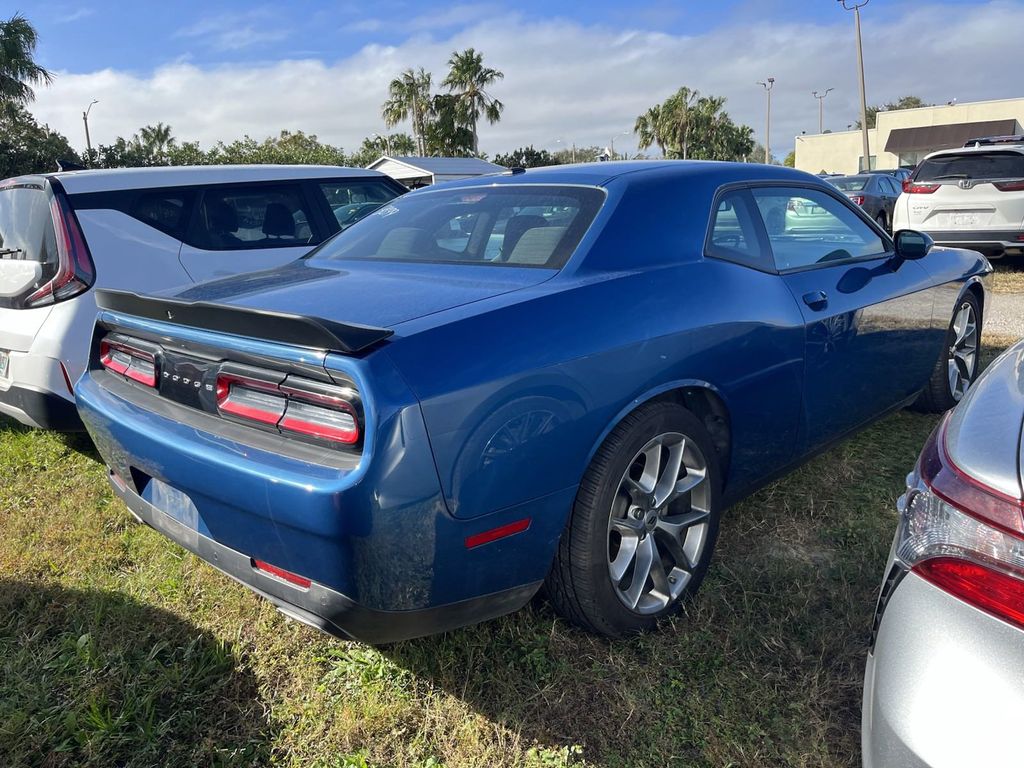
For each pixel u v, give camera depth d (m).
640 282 2.41
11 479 3.93
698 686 2.23
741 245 2.86
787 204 3.17
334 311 2.11
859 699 2.16
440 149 45.97
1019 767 1.20
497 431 1.93
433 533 1.84
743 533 3.09
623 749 2.02
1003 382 1.67
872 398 3.46
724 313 2.57
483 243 2.68
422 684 2.28
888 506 3.27
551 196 2.77
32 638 2.53
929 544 1.41
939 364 4.12
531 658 2.35
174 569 2.96
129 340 2.48
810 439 3.09
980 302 4.46
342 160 48.47
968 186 9.10
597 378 2.15
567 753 1.99
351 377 1.78
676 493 2.48
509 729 2.10
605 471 2.21
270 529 1.90
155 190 4.50
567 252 2.45
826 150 52.69
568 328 2.14
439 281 2.43
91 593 2.81
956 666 1.30
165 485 2.34
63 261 3.97
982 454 1.42
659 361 2.32
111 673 2.33
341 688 2.29
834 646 2.34
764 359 2.71
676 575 2.55
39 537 3.25
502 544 2.00
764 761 1.96
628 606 2.37
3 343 4.01
